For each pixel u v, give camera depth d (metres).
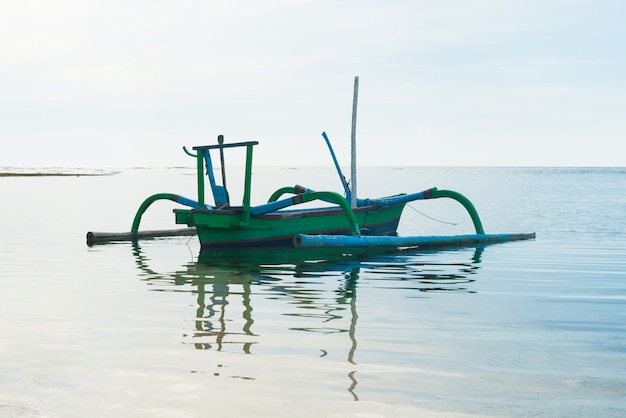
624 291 9.53
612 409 4.29
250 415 4.18
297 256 14.62
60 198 46.75
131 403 4.42
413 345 6.11
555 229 22.55
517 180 136.50
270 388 4.74
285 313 7.77
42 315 7.65
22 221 25.59
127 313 7.77
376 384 4.84
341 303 8.48
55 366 5.36
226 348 5.97
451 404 4.39
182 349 5.93
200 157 16.36
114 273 11.64
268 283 10.42
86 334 6.59
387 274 11.55
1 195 51.66
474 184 100.25
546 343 6.22
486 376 5.06
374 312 7.82
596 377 5.05
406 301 8.66
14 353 5.80
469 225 24.53
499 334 6.60
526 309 8.05
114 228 22.41
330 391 4.67
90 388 4.76
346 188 20.19
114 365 5.39
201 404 4.39
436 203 41.44
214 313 7.77
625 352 5.85
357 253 15.24
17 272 11.74
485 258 14.19
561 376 5.07
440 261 13.62
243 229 16.31
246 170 15.85
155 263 13.20
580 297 9.02
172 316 7.58
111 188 70.75
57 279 10.84
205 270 12.06
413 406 4.34
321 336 6.49
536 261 13.59
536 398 4.52
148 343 6.18
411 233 21.42
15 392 4.66
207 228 15.82
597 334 6.62
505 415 4.18
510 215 30.28
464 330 6.80
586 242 17.91
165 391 4.67
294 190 21.34
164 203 40.22
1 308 8.12
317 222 17.67
